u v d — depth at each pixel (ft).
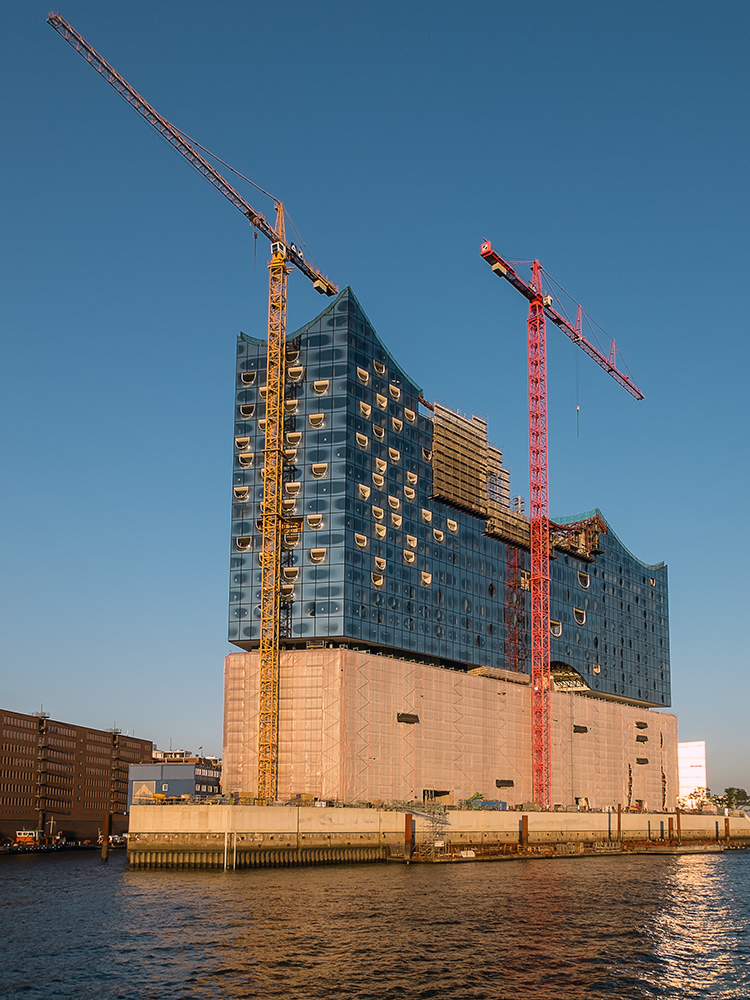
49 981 209.46
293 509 546.67
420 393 611.88
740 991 210.18
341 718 508.12
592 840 634.43
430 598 590.55
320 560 535.60
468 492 632.38
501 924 280.31
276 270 563.89
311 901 317.63
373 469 563.07
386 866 451.53
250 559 548.72
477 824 540.52
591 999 201.05
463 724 588.50
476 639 624.59
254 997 196.13
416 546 585.63
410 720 546.26
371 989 203.00
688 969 229.66
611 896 355.36
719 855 638.94
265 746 511.40
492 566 652.48
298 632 530.68
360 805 495.00
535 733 647.56
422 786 552.00
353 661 519.19
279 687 520.42
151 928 267.80
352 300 567.59
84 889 361.51
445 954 236.84
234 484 562.25
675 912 318.45
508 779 619.67
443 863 477.36
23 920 285.02
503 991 204.64
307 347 565.12
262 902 314.96
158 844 428.15
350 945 244.63
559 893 357.82
